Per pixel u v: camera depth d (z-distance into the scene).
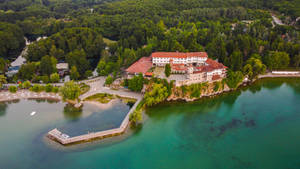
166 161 123.19
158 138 139.88
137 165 119.94
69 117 156.75
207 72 185.75
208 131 147.75
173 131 146.50
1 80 187.75
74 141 131.75
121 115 160.12
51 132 136.75
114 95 185.75
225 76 199.62
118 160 122.62
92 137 134.88
